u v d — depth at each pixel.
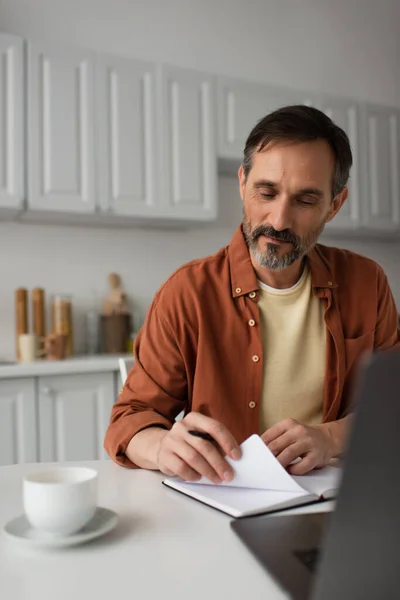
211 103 2.95
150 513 0.77
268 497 0.80
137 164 2.76
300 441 0.94
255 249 1.20
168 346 1.25
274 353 1.29
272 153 1.11
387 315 1.43
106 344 2.92
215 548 0.64
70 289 2.97
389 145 3.56
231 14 3.42
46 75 2.55
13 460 2.36
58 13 2.93
